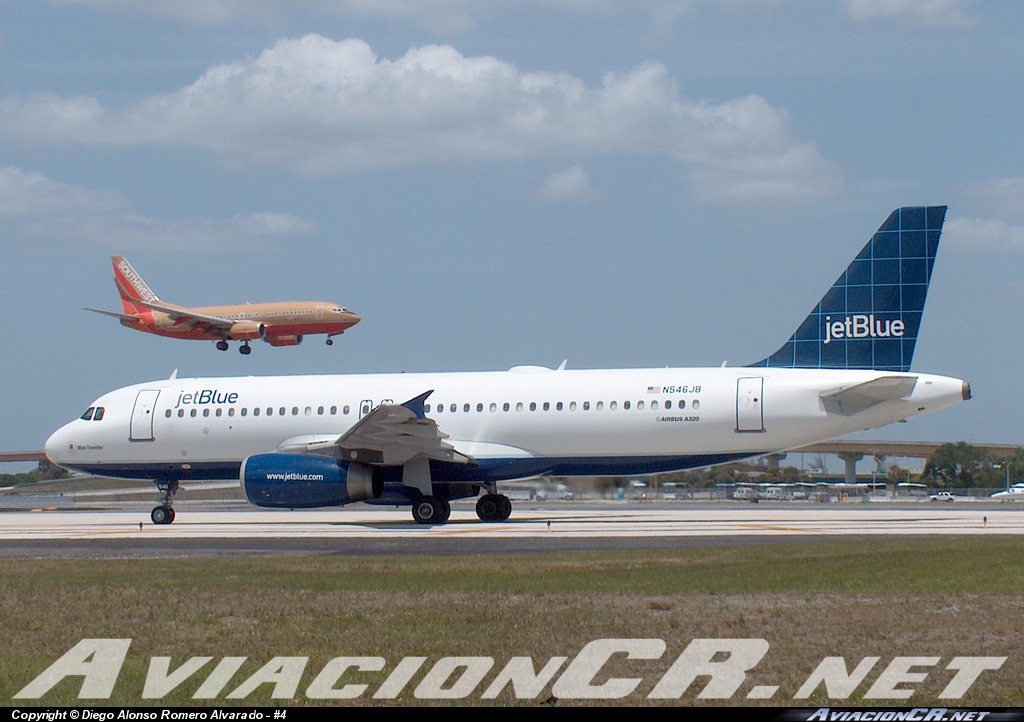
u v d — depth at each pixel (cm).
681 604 5759
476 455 12556
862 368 12481
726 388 12162
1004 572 6594
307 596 6175
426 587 6456
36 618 5644
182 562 8100
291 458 12025
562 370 12988
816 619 5303
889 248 12519
